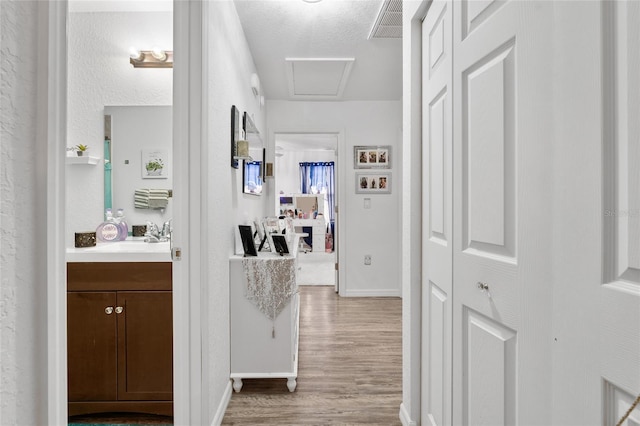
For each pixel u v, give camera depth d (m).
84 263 1.88
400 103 4.53
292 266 2.24
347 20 2.57
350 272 4.57
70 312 1.89
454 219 1.25
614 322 0.60
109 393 1.90
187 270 1.61
